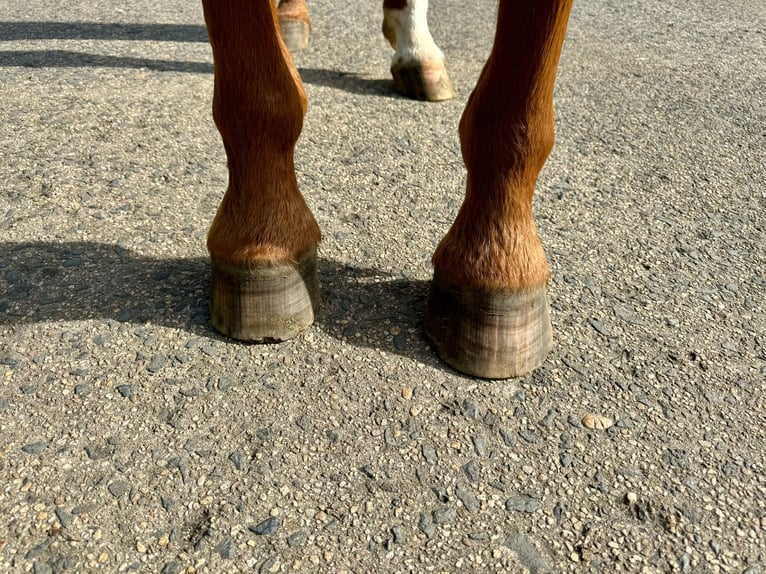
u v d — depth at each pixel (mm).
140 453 1654
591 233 2598
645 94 3812
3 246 2371
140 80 3795
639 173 3031
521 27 1465
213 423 1737
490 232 1760
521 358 1875
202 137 3219
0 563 1403
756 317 2186
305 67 4117
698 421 1792
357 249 2453
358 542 1473
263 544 1461
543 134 1632
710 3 5621
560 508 1554
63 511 1513
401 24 3617
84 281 2219
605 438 1729
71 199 2660
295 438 1702
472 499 1569
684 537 1494
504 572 1420
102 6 5324
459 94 3803
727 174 3031
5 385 1827
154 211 2631
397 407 1794
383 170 2994
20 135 3100
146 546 1449
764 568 1438
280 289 1921
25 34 4555
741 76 4062
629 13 5336
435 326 1937
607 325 2125
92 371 1879
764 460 1685
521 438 1722
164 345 1972
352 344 1990
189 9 5332
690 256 2480
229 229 1880
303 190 2816
